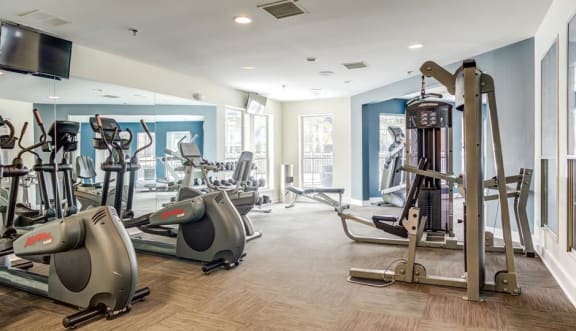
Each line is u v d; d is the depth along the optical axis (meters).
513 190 4.48
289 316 2.67
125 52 4.86
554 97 3.53
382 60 5.41
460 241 4.85
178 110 6.36
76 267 2.72
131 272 2.66
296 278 3.49
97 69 4.76
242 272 3.67
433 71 3.32
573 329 2.43
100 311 2.67
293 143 9.34
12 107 4.21
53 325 2.54
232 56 5.12
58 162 4.64
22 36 3.88
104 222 2.68
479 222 2.97
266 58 5.25
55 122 4.61
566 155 3.11
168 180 6.16
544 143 3.93
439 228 5.18
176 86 6.09
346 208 7.73
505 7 3.53
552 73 3.60
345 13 3.60
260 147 8.83
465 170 2.94
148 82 5.54
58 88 4.65
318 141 9.25
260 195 7.71
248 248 4.62
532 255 4.11
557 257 3.43
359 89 7.80
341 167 8.83
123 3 3.30
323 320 2.60
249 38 4.33
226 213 3.83
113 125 4.86
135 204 5.64
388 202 8.36
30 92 4.37
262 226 6.09
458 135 9.19
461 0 3.35
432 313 2.69
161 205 6.00
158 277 3.53
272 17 3.67
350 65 5.69
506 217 3.06
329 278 3.48
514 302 2.87
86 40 4.34
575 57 2.91
